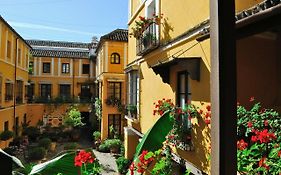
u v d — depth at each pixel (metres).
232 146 1.66
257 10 4.12
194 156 6.16
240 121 4.32
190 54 6.61
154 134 4.02
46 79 34.53
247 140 4.49
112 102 23.11
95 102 28.36
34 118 30.84
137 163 4.10
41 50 35.09
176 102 7.43
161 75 7.88
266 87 5.34
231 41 1.70
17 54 23.67
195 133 6.14
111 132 22.64
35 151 18.20
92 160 3.38
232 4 1.72
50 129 26.91
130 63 13.35
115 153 19.89
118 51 23.56
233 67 1.70
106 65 23.34
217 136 1.67
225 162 1.64
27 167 3.17
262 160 3.48
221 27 1.69
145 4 10.45
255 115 4.18
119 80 23.50
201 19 6.14
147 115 10.15
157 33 8.97
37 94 34.09
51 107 31.42
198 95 6.09
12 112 22.31
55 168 3.15
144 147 4.02
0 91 18.64
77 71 35.47
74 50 36.53
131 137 13.33
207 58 5.73
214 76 1.71
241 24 3.87
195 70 6.05
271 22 3.69
